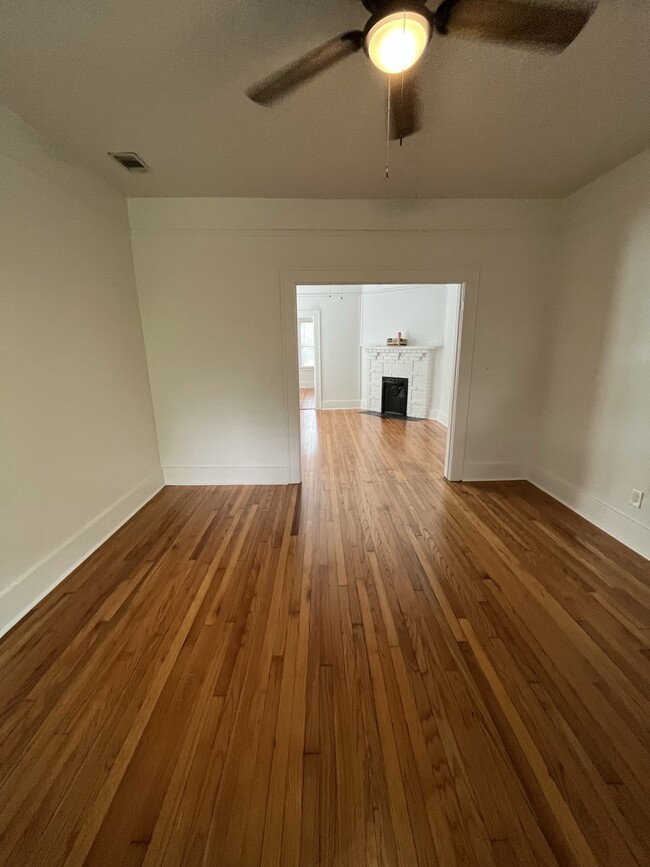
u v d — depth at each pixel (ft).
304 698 4.73
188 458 11.74
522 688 4.84
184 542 8.51
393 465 13.64
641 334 7.67
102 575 7.33
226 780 3.86
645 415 7.64
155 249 10.02
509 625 5.92
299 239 10.04
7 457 6.03
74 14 4.21
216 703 4.68
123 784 3.84
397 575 7.20
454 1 3.60
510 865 3.22
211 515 9.83
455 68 5.08
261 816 3.57
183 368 10.96
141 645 5.62
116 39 4.58
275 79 4.53
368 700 4.69
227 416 11.40
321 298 23.15
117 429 9.27
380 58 3.88
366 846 3.36
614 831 3.43
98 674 5.13
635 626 5.89
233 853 3.32
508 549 8.06
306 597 6.62
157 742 4.24
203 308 10.51
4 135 5.96
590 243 8.96
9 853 3.34
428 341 21.06
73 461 7.61
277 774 3.91
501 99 5.81
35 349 6.62
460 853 3.30
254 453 11.72
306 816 3.57
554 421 10.55
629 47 4.72
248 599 6.59
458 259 10.17
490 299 10.49
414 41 3.71
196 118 6.24
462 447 11.69
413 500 10.57
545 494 10.85
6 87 5.45
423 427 19.47
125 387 9.65
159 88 5.50
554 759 4.01
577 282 9.45
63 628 5.96
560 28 3.86
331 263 10.18
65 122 6.36
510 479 11.98
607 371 8.57
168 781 3.86
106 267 8.81
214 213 9.80
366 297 23.15
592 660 5.26
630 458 8.04
